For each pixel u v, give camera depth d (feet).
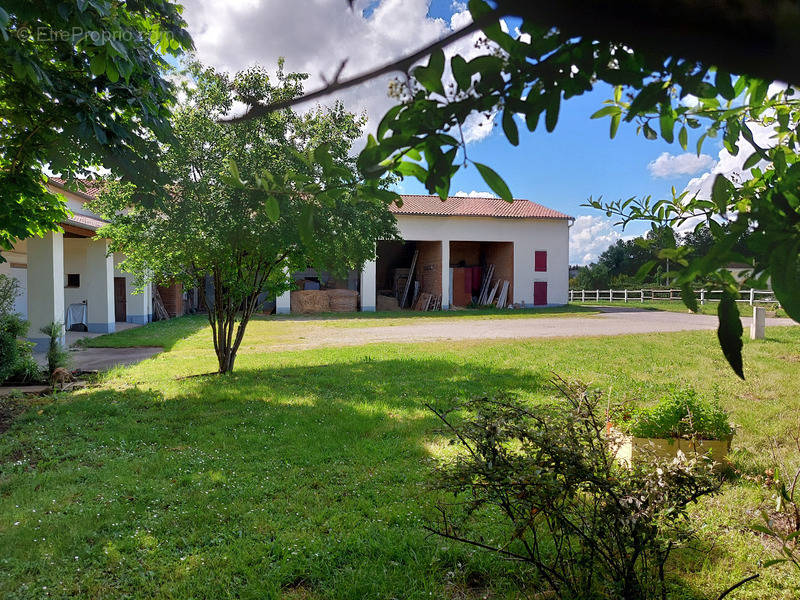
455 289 103.19
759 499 12.42
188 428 19.48
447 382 27.20
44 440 18.04
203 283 31.37
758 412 20.24
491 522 11.60
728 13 1.35
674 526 8.16
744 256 2.28
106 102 14.38
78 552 10.57
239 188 2.77
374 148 2.42
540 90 2.30
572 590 8.45
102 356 40.34
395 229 27.09
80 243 57.93
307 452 16.53
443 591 9.23
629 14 1.44
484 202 102.27
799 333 45.21
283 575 9.73
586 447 8.22
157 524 11.75
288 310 89.04
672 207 4.56
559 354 36.55
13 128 14.79
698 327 56.75
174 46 14.80
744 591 9.02
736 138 3.24
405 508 12.37
